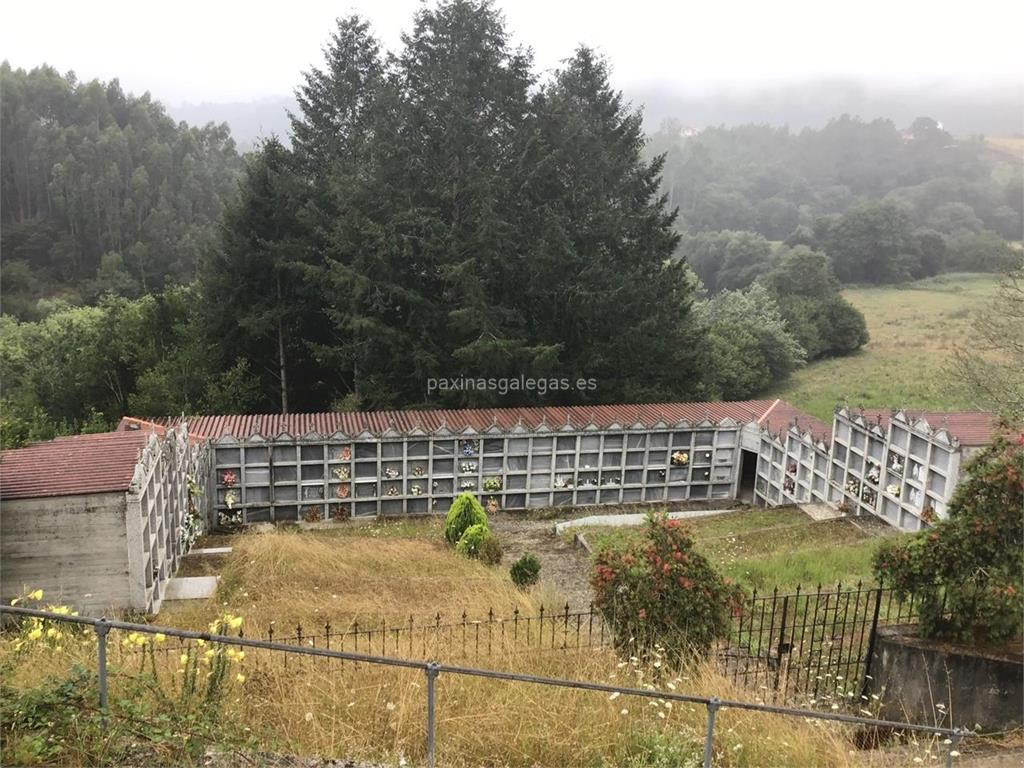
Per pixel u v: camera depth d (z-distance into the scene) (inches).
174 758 209.5
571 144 1084.5
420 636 352.5
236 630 333.4
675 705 281.0
